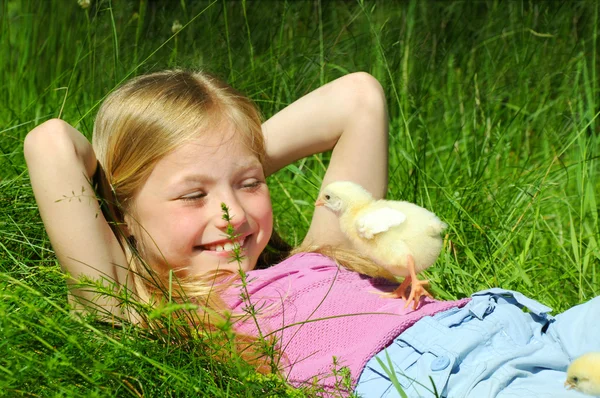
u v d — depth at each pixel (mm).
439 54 9414
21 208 5277
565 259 6117
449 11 9844
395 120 8164
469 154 7738
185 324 3994
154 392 3770
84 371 3660
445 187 6824
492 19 9945
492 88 8719
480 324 4023
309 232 5199
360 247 4305
